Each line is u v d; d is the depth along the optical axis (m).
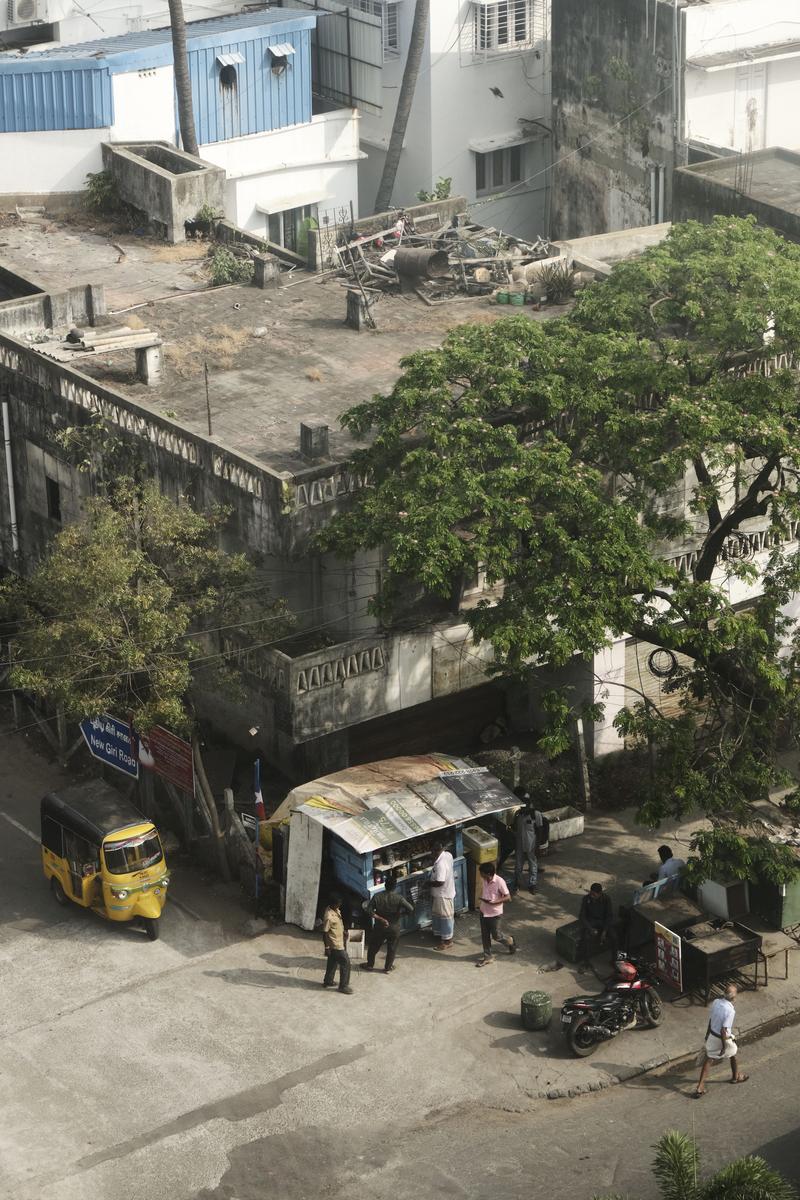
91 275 50.94
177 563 36.66
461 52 64.62
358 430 37.53
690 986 34.66
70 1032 33.53
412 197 66.88
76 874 36.62
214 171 53.69
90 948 36.22
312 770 40.94
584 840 40.44
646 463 34.81
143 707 35.56
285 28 60.88
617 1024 33.28
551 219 68.81
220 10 66.81
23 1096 31.78
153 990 34.78
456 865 37.12
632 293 38.97
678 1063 33.09
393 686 38.28
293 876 36.62
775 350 37.16
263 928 36.84
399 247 50.78
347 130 63.97
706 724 37.47
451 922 36.06
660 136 61.12
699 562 37.75
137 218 55.09
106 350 43.97
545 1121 31.38
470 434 35.28
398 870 36.28
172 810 40.69
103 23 64.56
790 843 36.72
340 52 66.81
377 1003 34.47
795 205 54.31
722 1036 31.78
